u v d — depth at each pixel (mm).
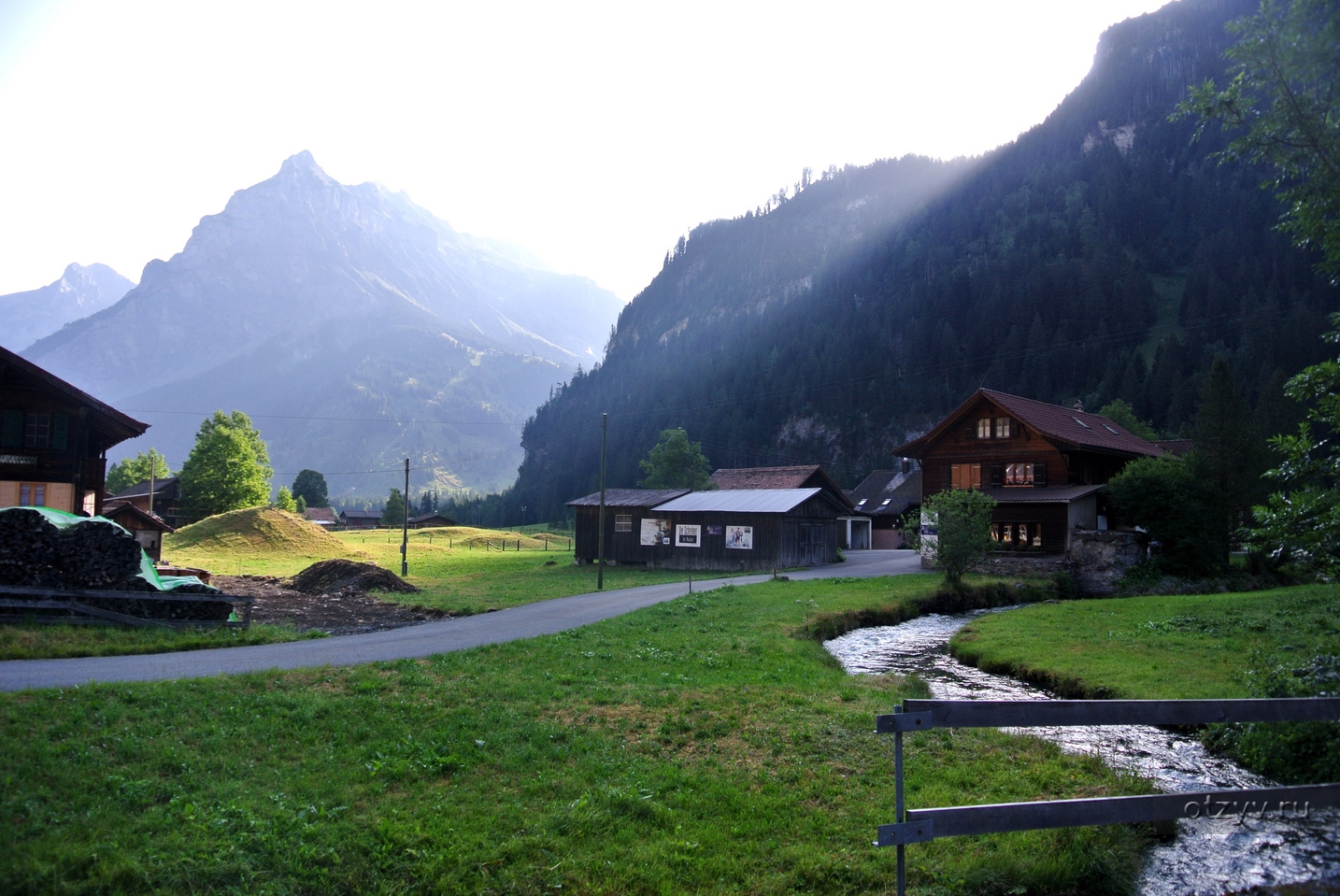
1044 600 36312
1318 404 11539
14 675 13102
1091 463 49688
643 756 10391
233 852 6973
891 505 81562
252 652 16781
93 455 34969
